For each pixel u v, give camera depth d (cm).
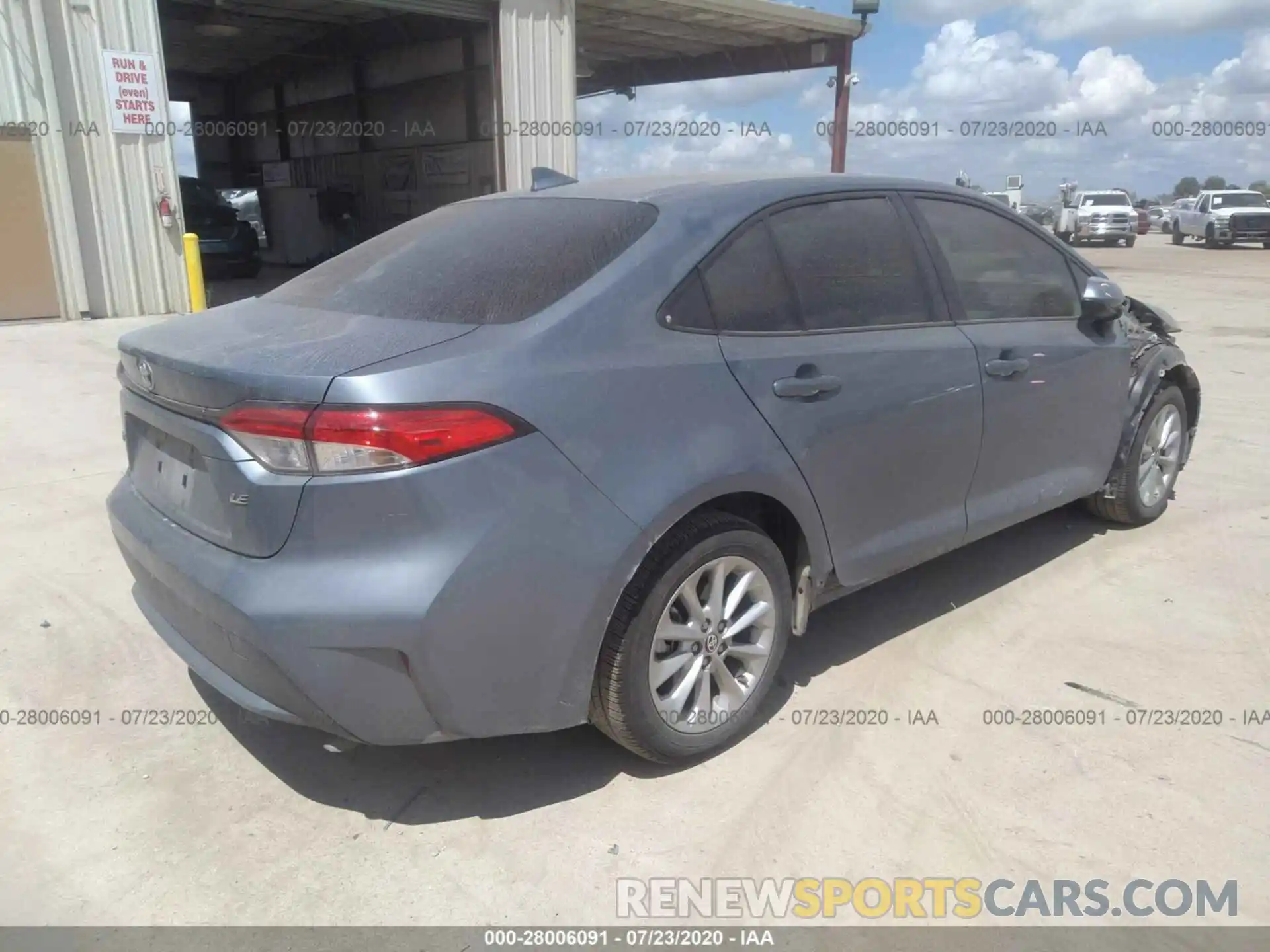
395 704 243
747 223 308
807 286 319
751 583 303
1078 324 427
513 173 1469
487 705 251
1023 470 404
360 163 2073
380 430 229
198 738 312
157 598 284
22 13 1066
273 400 235
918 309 355
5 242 1109
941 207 376
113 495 319
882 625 389
